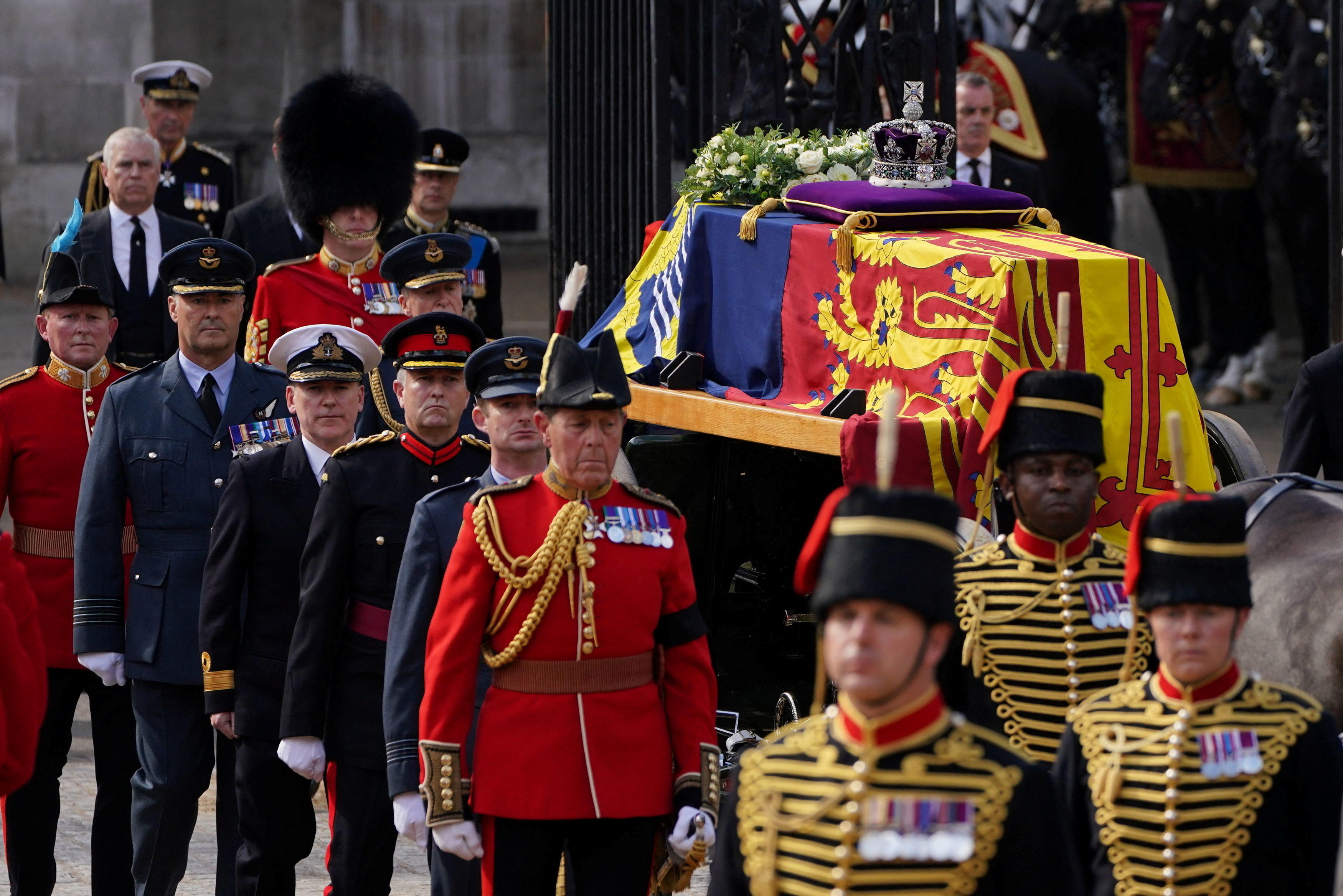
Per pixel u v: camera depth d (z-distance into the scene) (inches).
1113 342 748.6
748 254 938.7
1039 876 423.2
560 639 627.2
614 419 633.6
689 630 650.2
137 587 848.9
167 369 882.8
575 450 627.5
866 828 425.1
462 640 629.9
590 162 1229.7
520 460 690.8
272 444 875.4
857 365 831.7
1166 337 758.5
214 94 3063.5
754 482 999.0
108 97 3068.4
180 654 834.8
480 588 631.2
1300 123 1926.7
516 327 2490.2
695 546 991.0
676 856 625.6
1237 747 501.7
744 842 443.5
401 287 1024.9
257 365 903.7
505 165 3294.8
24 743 676.1
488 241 1358.3
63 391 912.3
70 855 948.6
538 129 3299.7
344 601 751.1
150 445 860.6
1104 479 741.9
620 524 637.3
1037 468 579.8
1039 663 579.5
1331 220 1202.6
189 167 1525.6
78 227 982.4
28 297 2866.6
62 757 873.5
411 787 663.1
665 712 647.8
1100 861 516.4
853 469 748.6
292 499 799.7
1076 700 575.5
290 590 796.0
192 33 3046.3
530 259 3154.5
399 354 761.0
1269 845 502.9
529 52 3272.6
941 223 868.0
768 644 1013.8
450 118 3270.2
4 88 3065.9
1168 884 501.0
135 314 1221.7
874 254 825.5
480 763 631.2
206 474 862.5
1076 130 1907.0
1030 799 426.6
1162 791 503.8
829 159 994.1
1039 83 1879.9
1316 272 1989.4
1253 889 502.0
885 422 414.6
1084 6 2123.5
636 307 1066.1
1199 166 2116.1
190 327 871.7
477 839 627.2
